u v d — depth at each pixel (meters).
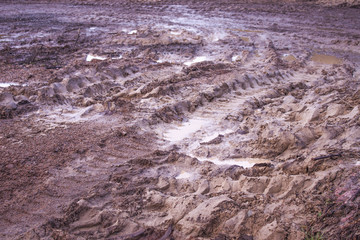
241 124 8.60
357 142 6.52
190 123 8.93
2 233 5.27
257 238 4.72
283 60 14.49
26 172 6.66
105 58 14.46
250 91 11.02
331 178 5.44
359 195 4.87
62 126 8.44
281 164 6.30
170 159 7.05
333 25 19.28
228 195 5.61
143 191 6.05
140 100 10.04
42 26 19.14
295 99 9.56
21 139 7.79
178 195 5.95
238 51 15.54
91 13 22.44
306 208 4.98
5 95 9.42
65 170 6.77
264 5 23.89
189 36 17.56
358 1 23.08
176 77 11.68
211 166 6.74
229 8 23.31
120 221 5.22
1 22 19.78
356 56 14.95
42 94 9.71
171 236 4.95
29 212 5.70
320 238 4.41
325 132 7.05
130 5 24.67
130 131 8.23
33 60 13.88
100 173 6.69
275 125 7.77
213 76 12.02
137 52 15.05
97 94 10.52
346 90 9.87
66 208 5.66
